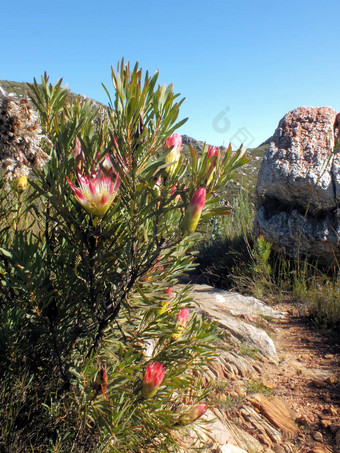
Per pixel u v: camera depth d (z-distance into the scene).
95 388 1.52
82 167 1.54
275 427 2.84
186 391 2.54
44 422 1.77
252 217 7.86
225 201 9.18
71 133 1.56
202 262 6.98
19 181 1.91
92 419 1.65
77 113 1.72
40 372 1.94
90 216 1.48
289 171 5.59
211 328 2.05
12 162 1.59
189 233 1.44
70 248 1.78
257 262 5.76
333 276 5.37
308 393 3.25
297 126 6.24
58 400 1.79
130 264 1.61
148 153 1.41
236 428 2.75
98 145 1.57
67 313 1.79
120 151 1.40
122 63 1.35
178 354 1.89
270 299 5.29
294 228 5.58
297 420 2.94
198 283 6.18
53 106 1.66
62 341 1.84
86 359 1.60
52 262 1.79
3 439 1.63
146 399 1.68
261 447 2.61
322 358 3.82
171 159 1.54
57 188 1.49
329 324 4.45
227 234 7.51
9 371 1.83
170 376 1.78
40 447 1.70
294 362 3.76
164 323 1.86
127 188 1.48
